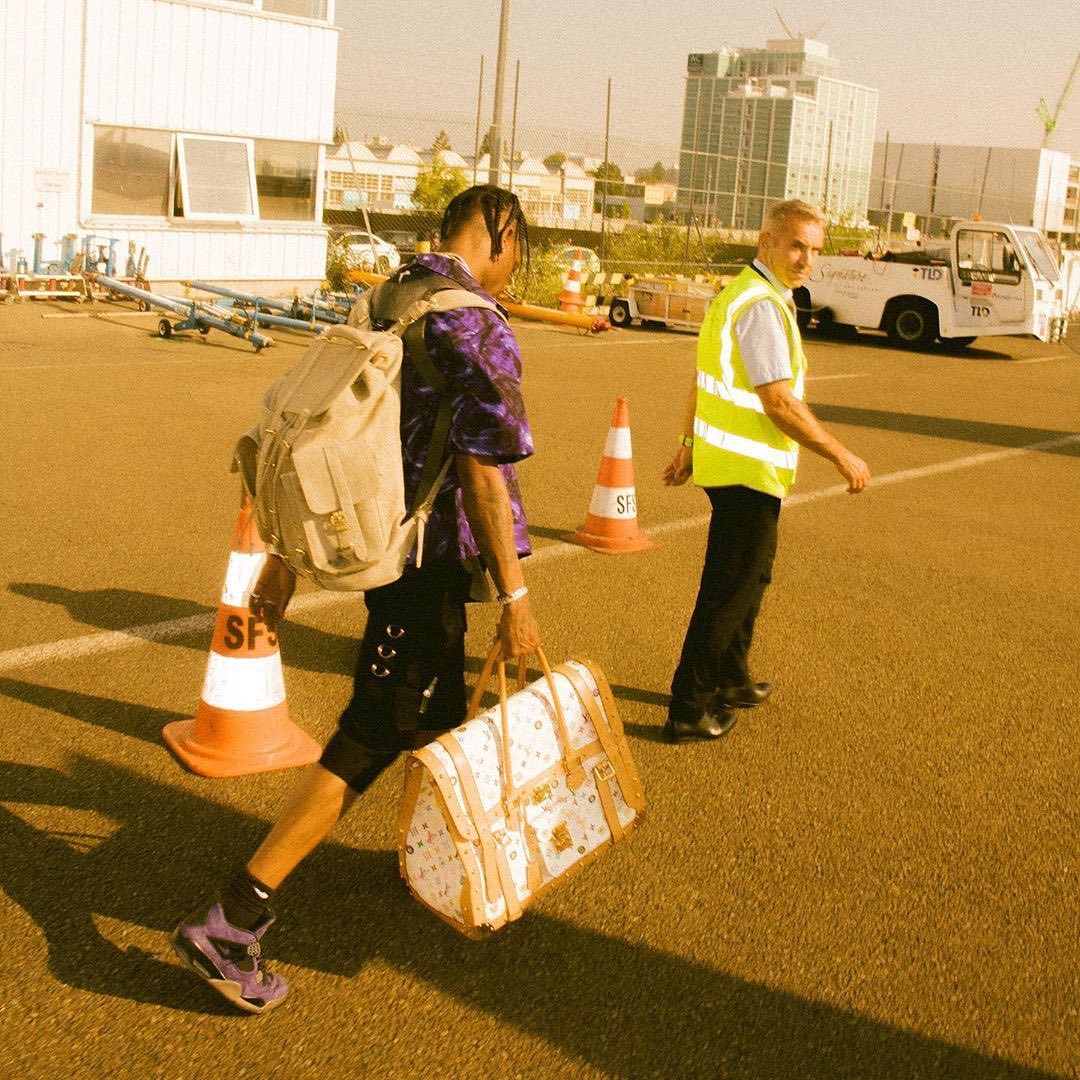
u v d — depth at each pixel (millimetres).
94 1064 2652
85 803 3752
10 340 13445
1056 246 25016
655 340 18453
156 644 5051
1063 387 15953
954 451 10672
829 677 5141
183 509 7062
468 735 2861
